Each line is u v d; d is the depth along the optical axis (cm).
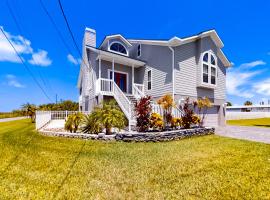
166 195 376
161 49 1488
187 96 1420
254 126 1847
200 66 1489
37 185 416
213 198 365
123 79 1750
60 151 716
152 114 1007
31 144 841
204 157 643
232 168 533
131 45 1805
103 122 982
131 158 627
